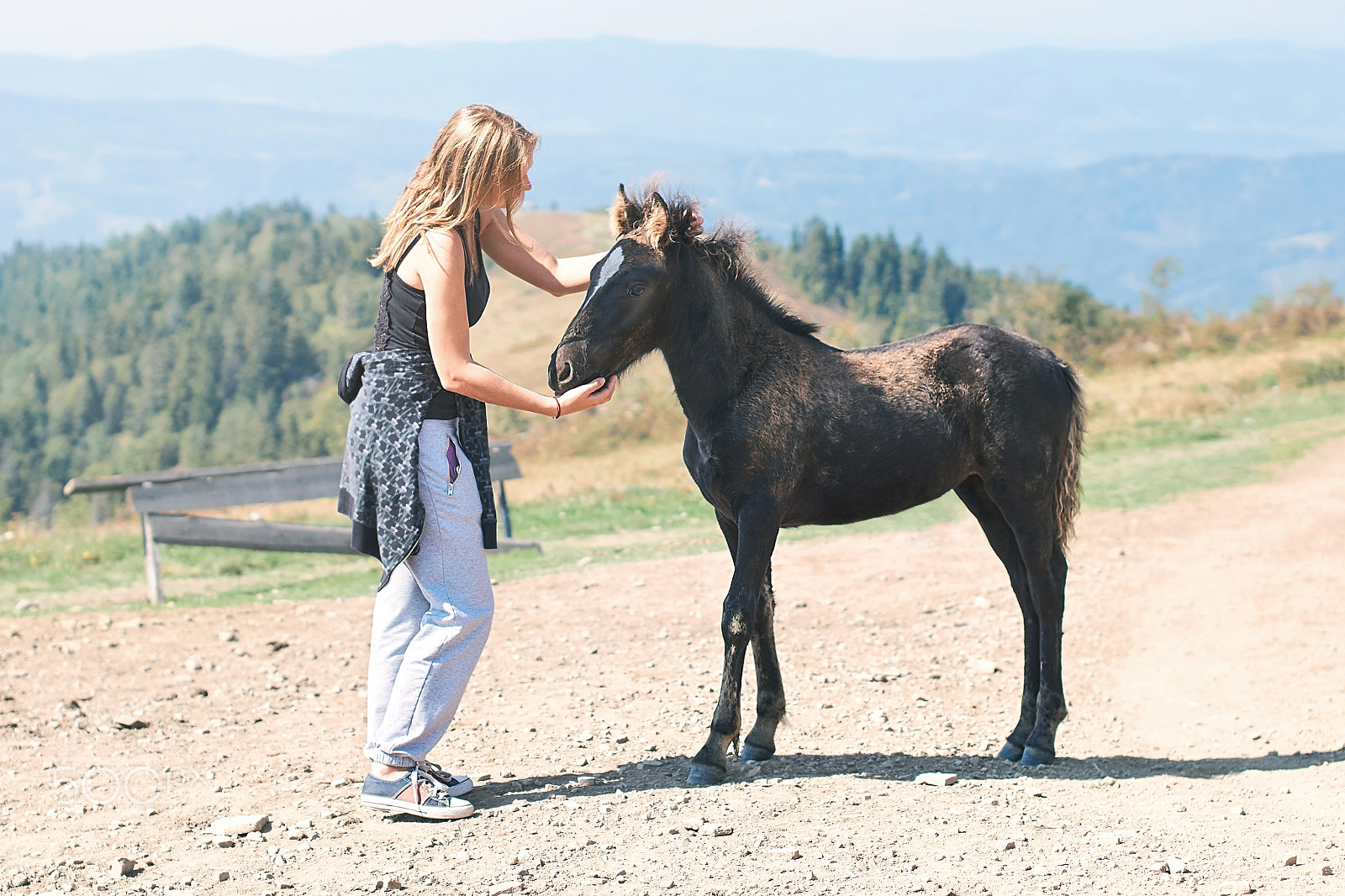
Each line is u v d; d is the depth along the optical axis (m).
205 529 10.35
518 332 142.25
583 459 27.94
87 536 14.32
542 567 11.02
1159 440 17.86
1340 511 11.73
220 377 172.00
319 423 133.00
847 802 4.21
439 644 4.04
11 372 196.75
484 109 3.92
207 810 4.35
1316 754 5.04
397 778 4.12
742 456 4.48
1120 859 3.56
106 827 4.18
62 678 7.07
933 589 9.28
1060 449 4.99
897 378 4.83
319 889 3.39
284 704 6.37
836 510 4.81
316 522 15.69
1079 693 6.41
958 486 5.30
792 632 7.94
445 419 4.04
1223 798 4.40
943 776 4.54
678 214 4.36
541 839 3.80
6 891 3.48
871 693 6.31
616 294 4.23
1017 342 5.01
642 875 3.43
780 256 185.75
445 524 3.99
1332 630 7.36
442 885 3.39
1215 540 10.79
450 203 3.83
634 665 7.13
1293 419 19.03
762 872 3.45
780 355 4.62
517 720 5.80
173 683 6.92
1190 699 6.19
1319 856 3.62
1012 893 3.26
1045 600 4.97
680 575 10.24
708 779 4.47
